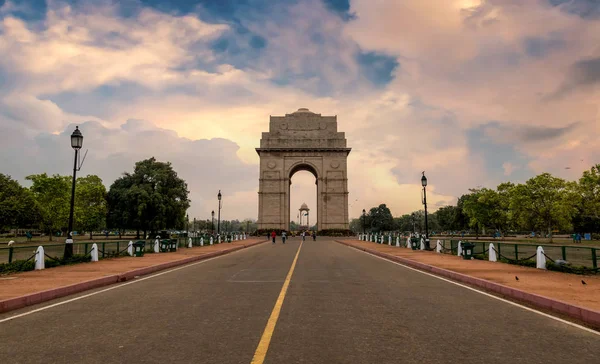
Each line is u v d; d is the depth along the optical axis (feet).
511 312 30.81
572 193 183.21
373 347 21.62
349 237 265.75
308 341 22.66
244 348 21.34
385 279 50.57
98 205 261.65
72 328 25.76
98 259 76.74
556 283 42.80
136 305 33.30
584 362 19.43
